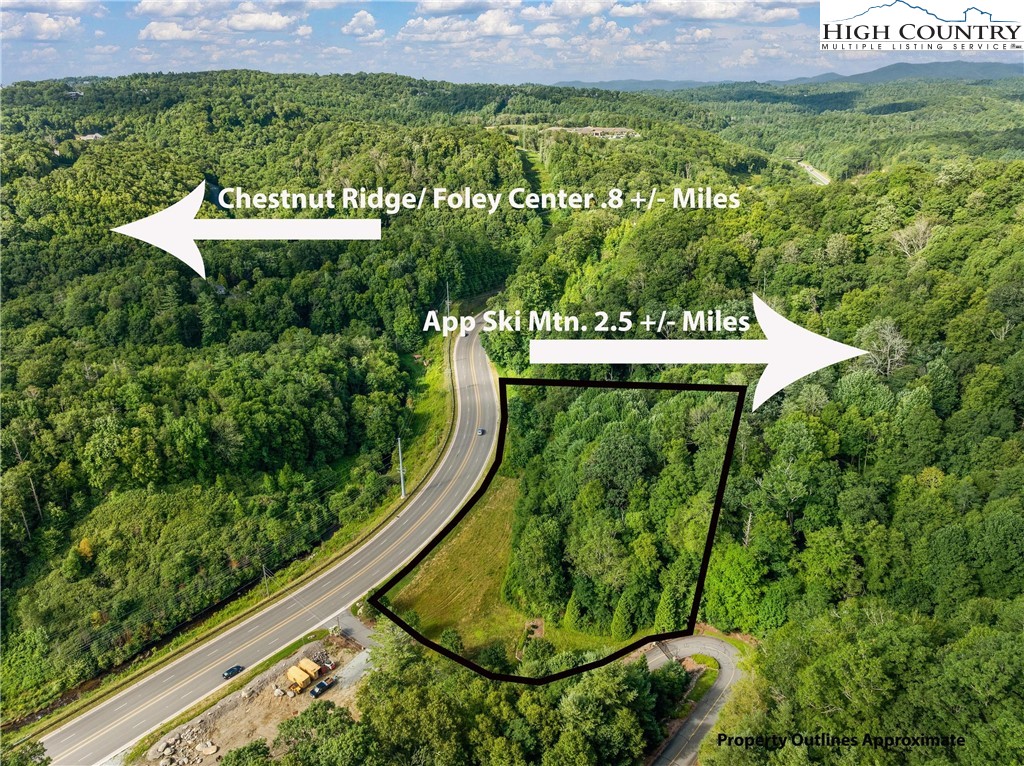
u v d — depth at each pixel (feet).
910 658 108.78
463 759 118.62
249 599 191.52
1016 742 91.04
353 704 152.46
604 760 120.88
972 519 141.18
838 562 146.82
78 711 159.12
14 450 197.47
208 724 150.92
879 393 171.12
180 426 212.23
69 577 184.85
